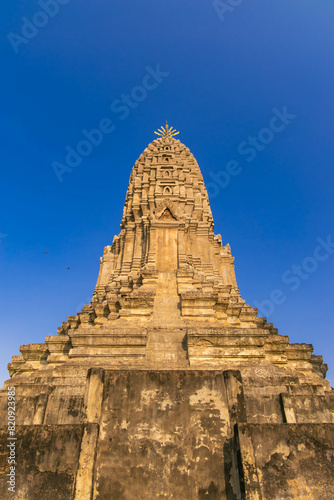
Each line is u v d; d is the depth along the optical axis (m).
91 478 8.73
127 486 9.02
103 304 19.23
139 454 9.51
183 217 23.61
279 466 8.70
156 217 23.31
